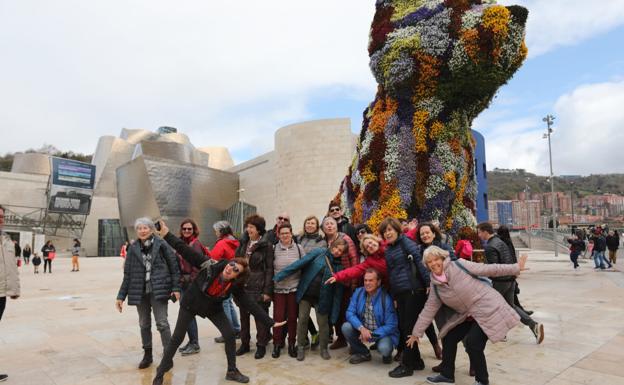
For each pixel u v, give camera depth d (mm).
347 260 5535
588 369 4738
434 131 7832
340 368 4945
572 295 10305
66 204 50000
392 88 8086
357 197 8664
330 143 37531
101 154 62625
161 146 52062
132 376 4750
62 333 7004
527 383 4316
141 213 45125
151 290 4949
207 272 4445
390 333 4977
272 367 5020
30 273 20984
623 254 27375
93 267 25984
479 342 4125
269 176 48094
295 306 5543
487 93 7926
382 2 8523
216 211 49031
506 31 7094
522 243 42531
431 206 7766
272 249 5629
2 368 5094
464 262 4227
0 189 53812
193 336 5672
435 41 7414
